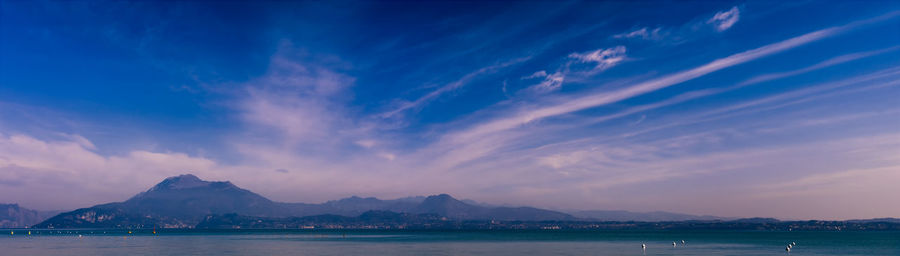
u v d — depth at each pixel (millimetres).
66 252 132250
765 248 152000
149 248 151500
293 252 136375
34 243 189125
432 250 147000
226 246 166750
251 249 148875
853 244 182625
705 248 150250
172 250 142125
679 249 145750
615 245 174750
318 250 146000
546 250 145125
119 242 199125
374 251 141375
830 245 174500
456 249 151875
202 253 129500
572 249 149125
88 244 178875
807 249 148625
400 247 163875
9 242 199000
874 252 136750
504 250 145500
